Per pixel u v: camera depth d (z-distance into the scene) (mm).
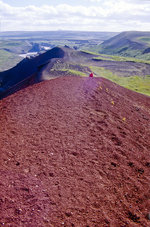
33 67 113062
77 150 7953
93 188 6008
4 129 8859
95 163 7328
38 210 4883
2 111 11328
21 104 12625
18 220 4500
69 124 10219
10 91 46938
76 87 17969
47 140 8359
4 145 7535
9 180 5742
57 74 39031
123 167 7461
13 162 6617
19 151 7301
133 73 61875
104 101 15648
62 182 6031
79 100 14453
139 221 5074
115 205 5512
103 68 66250
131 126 12281
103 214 5105
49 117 10773
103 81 24203
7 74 121500
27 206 4953
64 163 6996
